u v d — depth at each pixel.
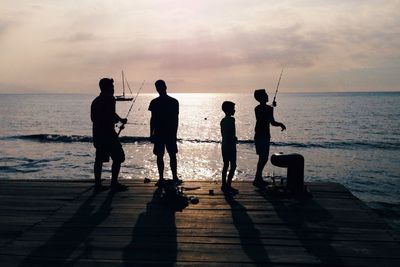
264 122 6.26
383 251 3.85
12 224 4.66
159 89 6.14
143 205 5.41
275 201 5.61
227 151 5.98
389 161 24.28
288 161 5.86
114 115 5.91
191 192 6.09
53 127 50.31
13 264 3.56
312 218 4.86
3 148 30.45
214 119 67.62
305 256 3.73
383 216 12.89
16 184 6.70
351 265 3.54
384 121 56.59
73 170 20.98
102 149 5.98
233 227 4.54
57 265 3.54
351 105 114.94
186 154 27.81
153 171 21.19
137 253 3.80
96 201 5.62
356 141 34.19
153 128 6.22
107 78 5.88
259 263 3.58
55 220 4.80
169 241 4.11
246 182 6.80
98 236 4.25
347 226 4.57
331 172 20.83
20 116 73.56
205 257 3.71
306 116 68.00
